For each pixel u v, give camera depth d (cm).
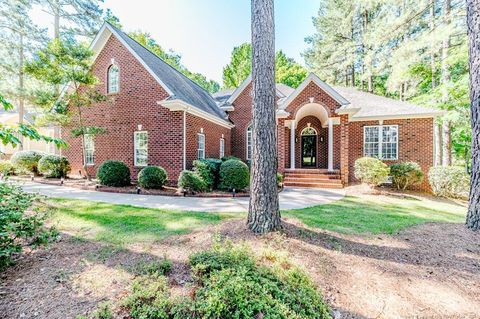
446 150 1389
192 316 238
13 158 1256
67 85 1188
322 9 2667
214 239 389
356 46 2234
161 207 702
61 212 599
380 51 1599
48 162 1177
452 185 1004
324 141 1658
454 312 255
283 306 240
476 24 496
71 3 1720
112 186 1023
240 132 1767
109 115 1238
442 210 755
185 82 1596
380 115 1336
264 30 459
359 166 1098
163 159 1143
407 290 291
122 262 348
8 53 1631
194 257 324
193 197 887
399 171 1143
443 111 1235
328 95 1260
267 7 463
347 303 269
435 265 347
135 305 248
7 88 1514
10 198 360
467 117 1281
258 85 456
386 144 1351
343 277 314
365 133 1397
